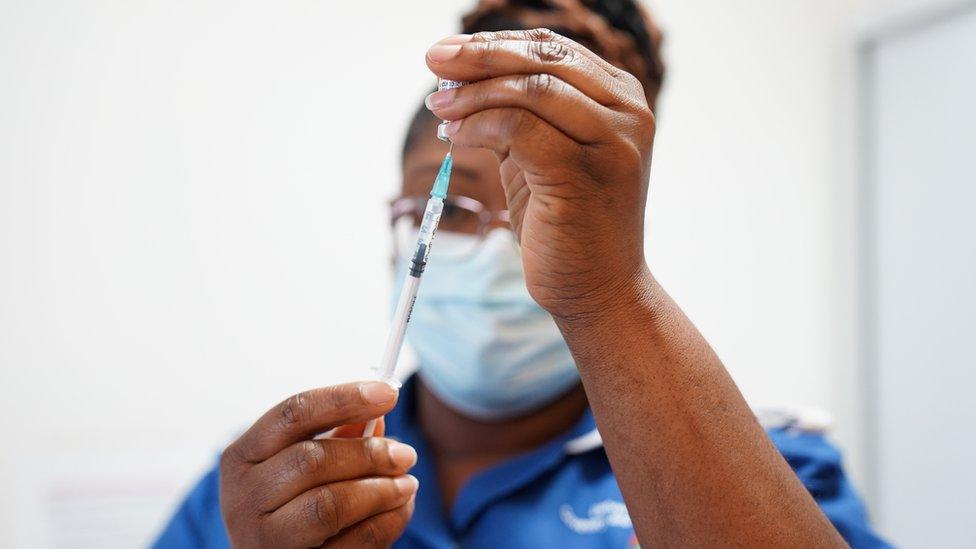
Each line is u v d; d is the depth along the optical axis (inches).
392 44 61.2
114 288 54.5
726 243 67.6
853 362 69.2
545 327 36.8
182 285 55.8
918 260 65.0
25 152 53.2
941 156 63.1
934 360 63.4
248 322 57.0
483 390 37.0
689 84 67.7
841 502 34.2
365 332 59.2
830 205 70.6
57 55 54.1
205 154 56.7
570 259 18.9
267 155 58.0
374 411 22.8
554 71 17.9
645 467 19.6
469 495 36.4
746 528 18.9
